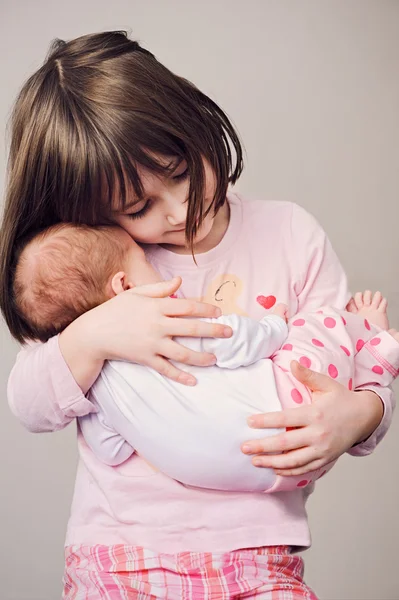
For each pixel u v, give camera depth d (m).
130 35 2.28
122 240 1.27
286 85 2.37
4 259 1.31
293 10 2.39
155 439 1.18
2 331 2.14
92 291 1.26
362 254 2.39
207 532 1.22
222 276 1.37
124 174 1.19
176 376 1.18
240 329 1.20
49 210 1.30
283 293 1.37
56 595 2.12
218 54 2.34
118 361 1.22
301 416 1.17
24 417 1.30
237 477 1.18
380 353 1.31
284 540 1.23
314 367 1.23
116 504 1.26
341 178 2.39
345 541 2.20
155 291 1.22
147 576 1.21
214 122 1.29
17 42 2.21
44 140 1.24
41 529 2.16
